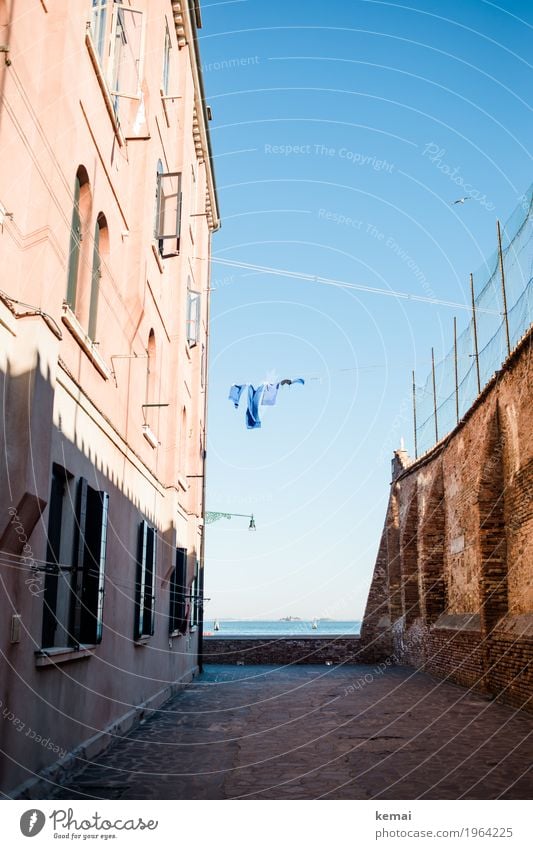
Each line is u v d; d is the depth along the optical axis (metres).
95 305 10.02
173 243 14.70
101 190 9.91
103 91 9.71
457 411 19.58
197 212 22.88
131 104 12.20
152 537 13.40
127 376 11.66
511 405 14.98
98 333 10.13
